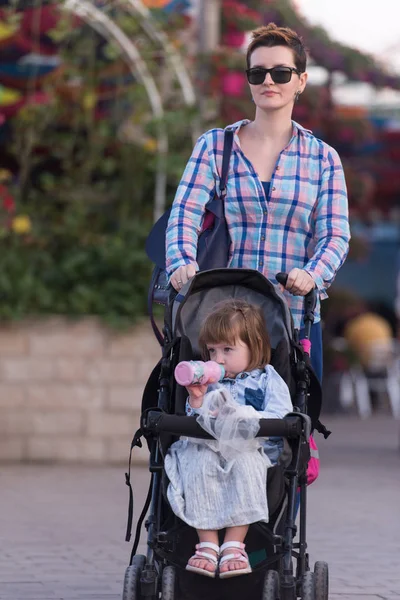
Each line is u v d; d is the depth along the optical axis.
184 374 10.64
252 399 10.97
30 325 25.48
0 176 28.47
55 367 25.52
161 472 10.80
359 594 13.65
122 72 29.20
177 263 12.05
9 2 29.06
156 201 27.70
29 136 28.75
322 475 24.80
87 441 25.50
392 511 19.86
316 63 35.97
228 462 10.56
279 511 10.79
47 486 22.05
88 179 29.31
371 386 46.34
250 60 12.37
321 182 12.34
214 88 29.38
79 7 27.36
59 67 29.58
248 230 12.34
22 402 25.47
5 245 27.28
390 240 57.50
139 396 25.53
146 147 28.33
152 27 28.02
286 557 10.54
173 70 28.08
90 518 18.62
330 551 16.27
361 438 34.12
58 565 15.06
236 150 12.41
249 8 33.00
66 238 27.94
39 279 26.44
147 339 25.59
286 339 11.29
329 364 44.88
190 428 10.55
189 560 10.63
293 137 12.32
